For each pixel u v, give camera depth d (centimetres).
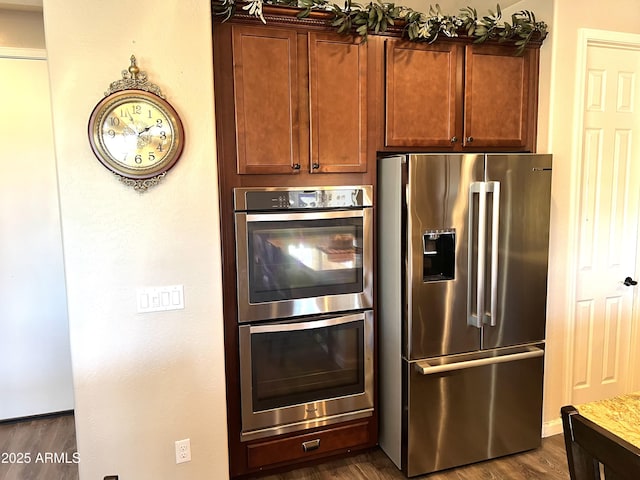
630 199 284
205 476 205
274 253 220
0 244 286
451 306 234
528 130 263
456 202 229
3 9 271
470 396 243
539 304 252
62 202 175
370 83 232
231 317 219
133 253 184
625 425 126
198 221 191
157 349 192
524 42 248
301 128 222
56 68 168
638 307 293
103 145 173
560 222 264
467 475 241
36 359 300
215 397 201
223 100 209
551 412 277
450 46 243
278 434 234
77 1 168
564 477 237
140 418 192
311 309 229
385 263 245
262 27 210
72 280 179
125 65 175
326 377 238
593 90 266
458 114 249
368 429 252
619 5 262
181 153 184
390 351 246
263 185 220
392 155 254
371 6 221
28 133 285
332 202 227
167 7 178
